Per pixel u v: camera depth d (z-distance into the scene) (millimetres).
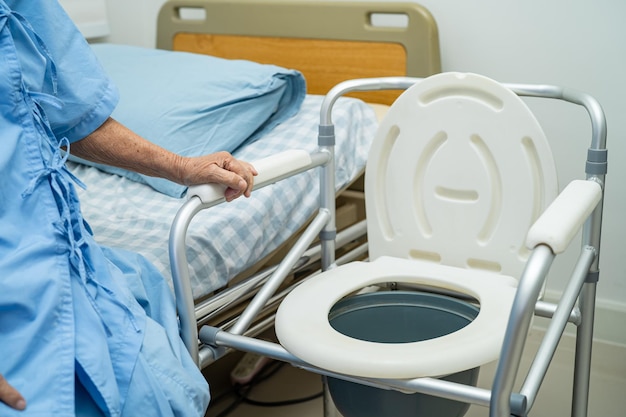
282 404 1825
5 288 931
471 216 1415
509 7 1892
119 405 967
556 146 1937
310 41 2096
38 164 1031
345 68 2051
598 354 1951
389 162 1477
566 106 1896
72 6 2268
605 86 1834
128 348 1013
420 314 1384
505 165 1361
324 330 1167
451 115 1401
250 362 1923
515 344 927
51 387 927
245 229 1460
